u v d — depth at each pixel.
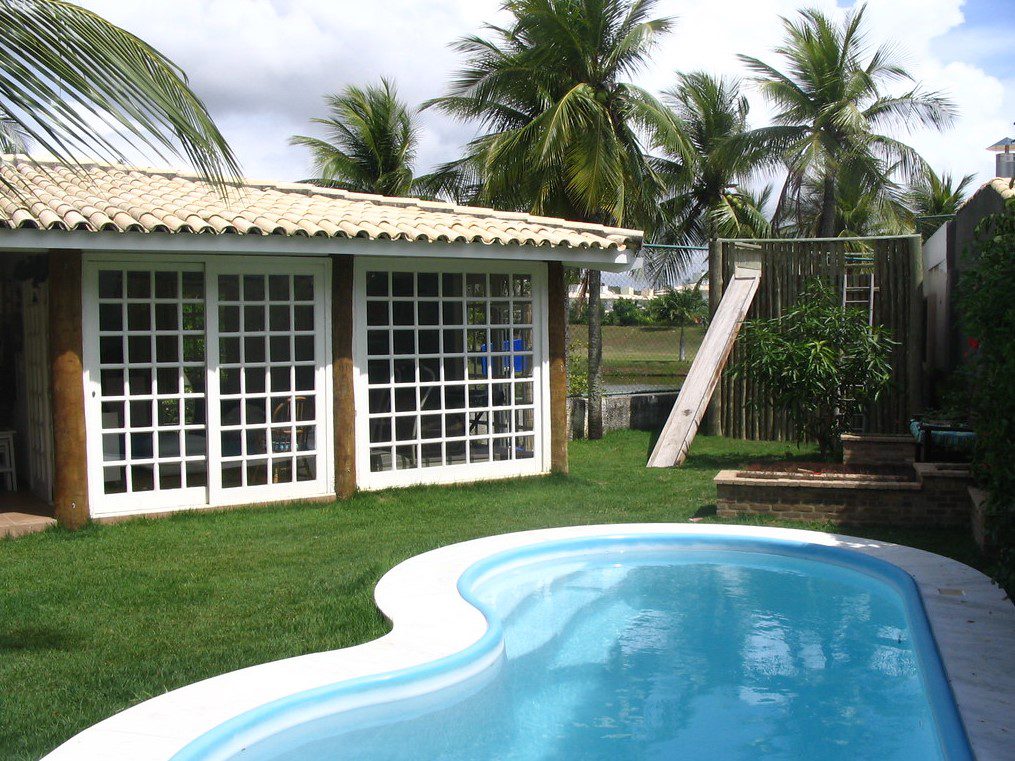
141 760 4.02
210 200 10.28
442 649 5.50
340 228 9.83
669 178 24.47
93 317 9.30
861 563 7.64
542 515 9.80
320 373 10.51
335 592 6.91
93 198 9.41
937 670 5.13
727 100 28.30
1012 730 4.33
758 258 17.14
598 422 17.14
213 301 9.90
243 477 10.15
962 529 8.73
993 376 5.73
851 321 11.45
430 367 11.32
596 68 19.19
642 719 5.16
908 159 25.55
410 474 11.22
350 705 4.91
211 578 7.39
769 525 9.10
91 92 4.82
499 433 11.80
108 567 7.76
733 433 16.58
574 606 7.20
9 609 6.53
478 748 4.79
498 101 20.12
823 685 5.61
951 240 13.66
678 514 9.73
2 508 9.81
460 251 10.58
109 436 9.57
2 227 8.29
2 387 11.91
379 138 29.77
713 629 6.68
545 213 19.34
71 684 5.10
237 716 4.49
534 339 11.91
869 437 11.09
